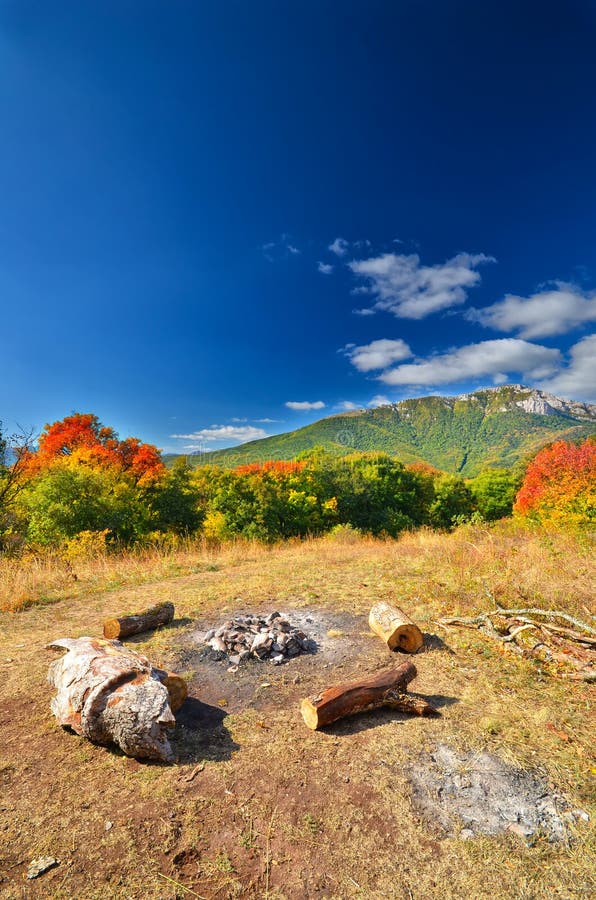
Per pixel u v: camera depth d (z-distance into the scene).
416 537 15.62
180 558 11.24
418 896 2.09
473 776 2.86
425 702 3.57
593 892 2.09
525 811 2.57
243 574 8.60
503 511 46.16
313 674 4.34
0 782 2.87
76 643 3.79
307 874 2.22
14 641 5.29
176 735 3.37
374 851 2.34
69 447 32.34
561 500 15.06
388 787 2.78
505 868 2.22
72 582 8.36
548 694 3.86
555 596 5.83
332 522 28.14
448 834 2.43
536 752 3.08
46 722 3.53
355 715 3.58
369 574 8.02
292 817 2.56
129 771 2.97
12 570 8.98
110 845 2.38
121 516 16.50
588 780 2.80
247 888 2.16
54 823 2.53
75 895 2.11
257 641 4.71
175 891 2.13
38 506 15.34
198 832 2.47
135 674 3.36
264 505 21.80
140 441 35.31
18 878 2.20
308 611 6.11
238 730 3.43
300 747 3.19
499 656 4.64
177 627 5.63
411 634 4.79
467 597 6.20
